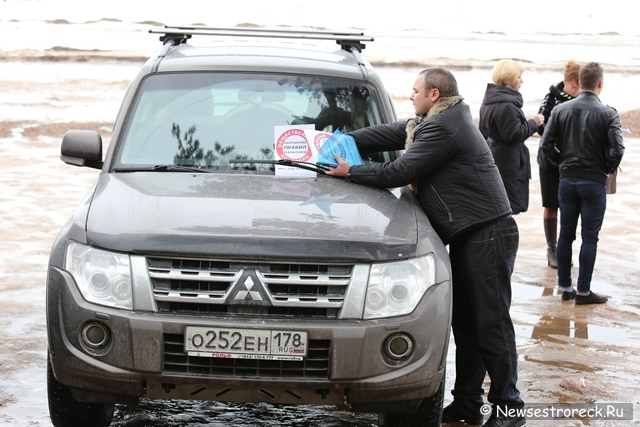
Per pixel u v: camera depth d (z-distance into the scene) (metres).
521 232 11.82
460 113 5.30
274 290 4.46
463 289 5.65
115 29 54.81
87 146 5.75
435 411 5.00
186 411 5.70
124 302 4.45
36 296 8.10
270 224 4.63
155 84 6.04
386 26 69.38
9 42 43.22
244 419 5.60
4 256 9.48
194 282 4.46
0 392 5.84
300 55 6.53
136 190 5.08
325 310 4.50
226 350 4.37
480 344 5.45
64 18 63.00
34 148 17.05
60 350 4.50
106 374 4.43
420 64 37.16
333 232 4.61
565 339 7.46
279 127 5.65
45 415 5.49
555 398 6.11
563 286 8.73
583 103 8.47
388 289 4.55
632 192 14.59
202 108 5.89
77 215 4.84
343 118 5.95
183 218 4.66
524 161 8.66
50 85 26.77
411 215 5.09
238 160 5.59
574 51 51.50
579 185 8.45
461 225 5.29
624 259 10.48
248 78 6.09
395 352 4.54
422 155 5.24
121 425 5.40
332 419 5.66
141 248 4.46
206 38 35.94
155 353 4.38
